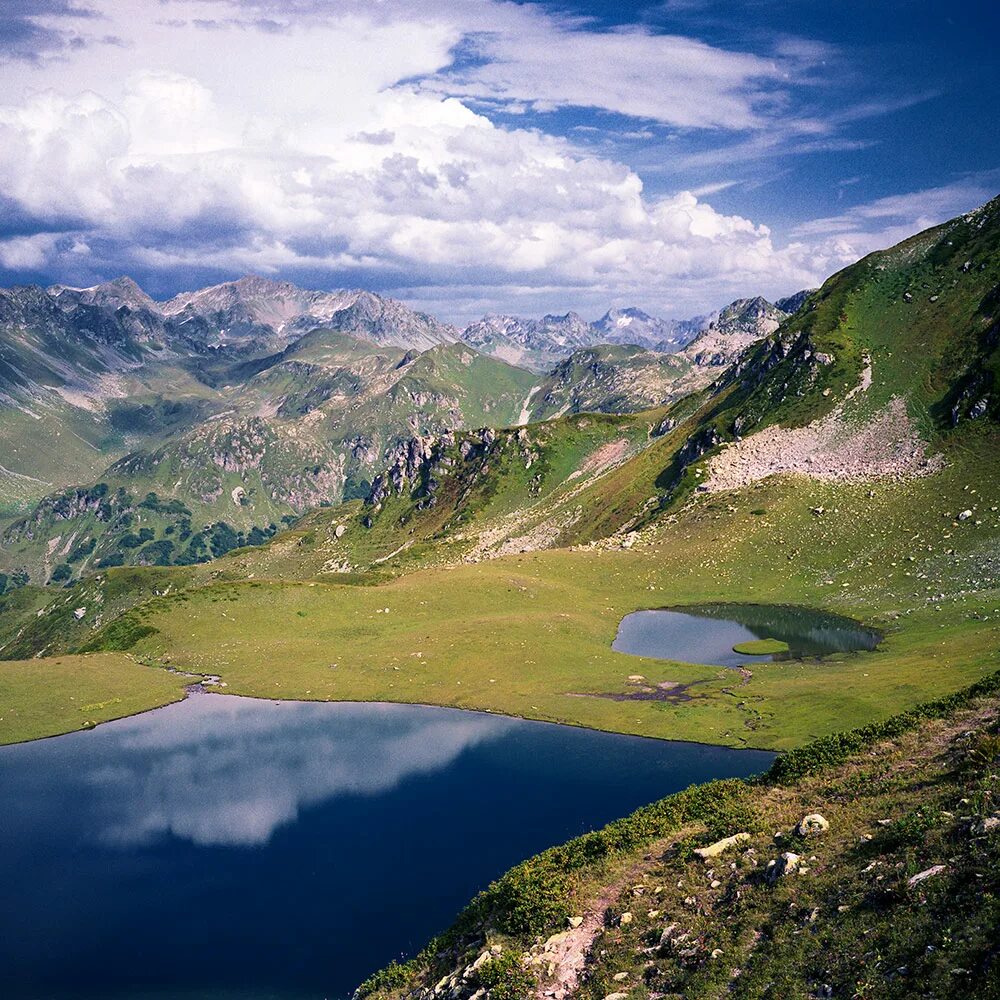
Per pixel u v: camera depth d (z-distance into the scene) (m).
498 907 33.12
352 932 50.56
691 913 26.55
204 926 52.62
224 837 66.12
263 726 93.62
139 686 110.81
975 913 18.89
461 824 63.78
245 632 130.62
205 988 45.91
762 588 136.75
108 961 49.16
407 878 56.53
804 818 29.52
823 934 21.77
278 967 47.09
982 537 126.00
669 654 108.19
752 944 23.25
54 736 94.44
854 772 33.66
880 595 120.38
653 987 23.39
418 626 127.94
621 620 128.62
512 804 66.19
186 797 74.75
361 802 70.69
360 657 115.12
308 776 78.00
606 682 97.19
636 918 27.50
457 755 79.06
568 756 75.50
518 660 107.88
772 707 80.94
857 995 18.61
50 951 50.72
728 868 28.47
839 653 98.94
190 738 91.00
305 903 54.31
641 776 69.00
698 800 36.88
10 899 57.97
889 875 22.75
